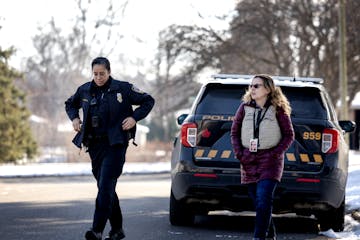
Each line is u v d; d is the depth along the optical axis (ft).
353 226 74.38
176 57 278.26
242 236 67.87
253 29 271.49
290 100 69.92
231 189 68.18
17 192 115.34
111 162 56.90
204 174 68.39
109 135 57.00
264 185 55.62
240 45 278.26
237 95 70.49
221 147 68.64
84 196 107.65
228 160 68.44
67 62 450.30
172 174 71.36
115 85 57.72
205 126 69.05
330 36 270.67
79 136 58.18
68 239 64.13
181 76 286.87
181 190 69.51
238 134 56.85
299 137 68.28
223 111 69.62
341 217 70.54
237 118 56.85
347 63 270.46
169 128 538.47
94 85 57.88
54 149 462.19
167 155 345.31
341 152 68.90
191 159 68.90
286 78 74.79
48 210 86.74
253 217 84.02
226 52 272.10
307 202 68.18
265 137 55.83
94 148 57.67
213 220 79.71
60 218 78.79
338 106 297.53
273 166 55.88
